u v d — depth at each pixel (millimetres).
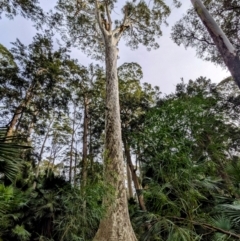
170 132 2244
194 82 8227
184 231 1850
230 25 6398
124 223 3420
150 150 2379
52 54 11656
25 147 1988
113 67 6613
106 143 4668
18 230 4730
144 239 2275
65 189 3312
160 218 2072
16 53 10328
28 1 8547
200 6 3771
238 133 4992
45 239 4711
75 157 13695
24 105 10367
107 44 7547
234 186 3014
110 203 2918
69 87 12383
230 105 7074
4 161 2010
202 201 2781
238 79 2701
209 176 2641
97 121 12281
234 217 2447
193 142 2219
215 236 2148
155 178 2303
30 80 10578
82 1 10688
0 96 10062
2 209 3104
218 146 2355
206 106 2445
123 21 10305
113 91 5879
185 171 2061
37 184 6516
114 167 4027
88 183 2842
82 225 2867
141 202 4363
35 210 5238
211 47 7098
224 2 6273
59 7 10086
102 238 3277
